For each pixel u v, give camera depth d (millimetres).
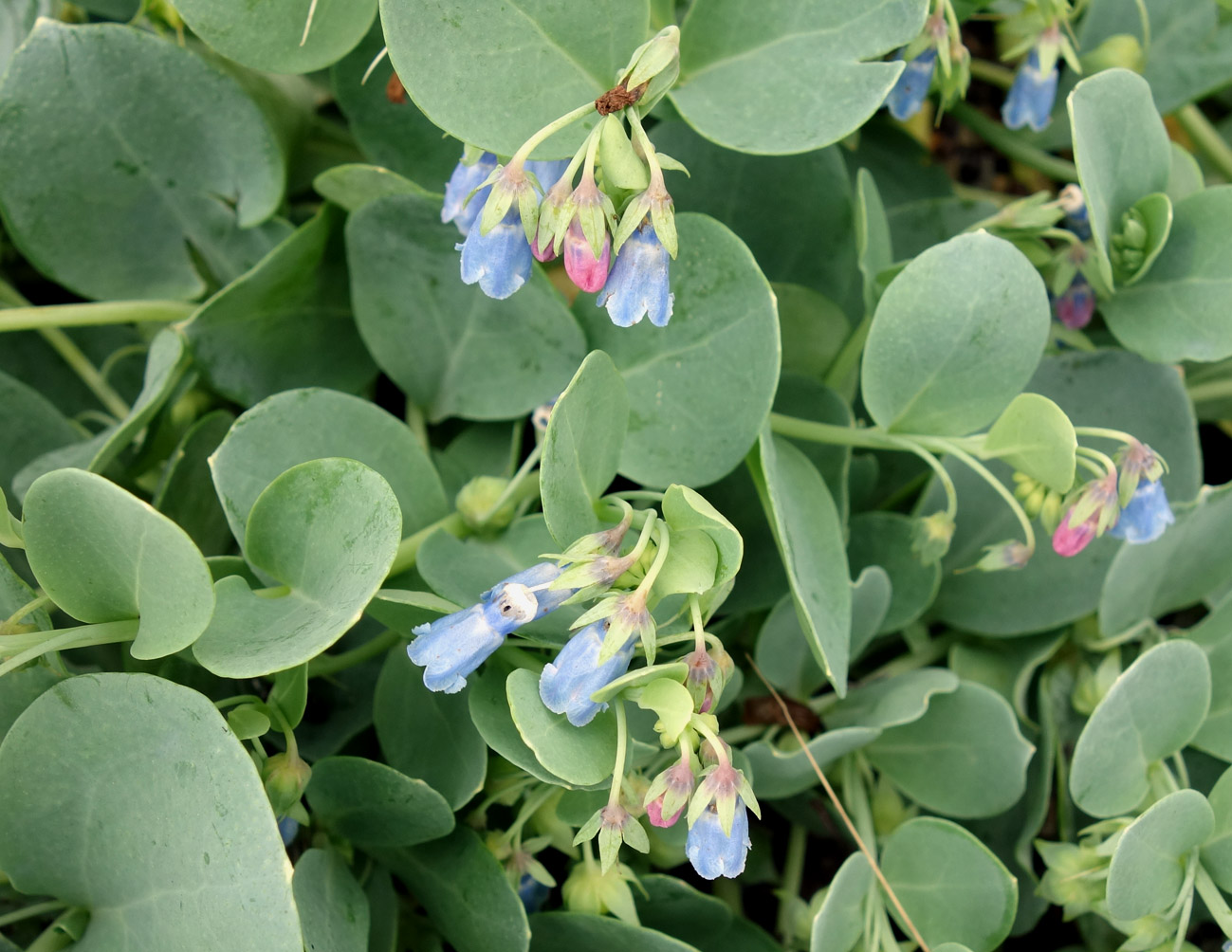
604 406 144
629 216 135
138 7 208
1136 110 182
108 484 126
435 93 142
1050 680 209
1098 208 180
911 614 197
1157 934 171
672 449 171
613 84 150
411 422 200
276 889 126
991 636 212
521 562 174
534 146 134
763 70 164
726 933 188
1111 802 176
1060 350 221
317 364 201
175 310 196
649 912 180
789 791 188
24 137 180
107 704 132
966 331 165
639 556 131
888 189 232
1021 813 204
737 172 197
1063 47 205
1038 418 157
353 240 182
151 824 135
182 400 203
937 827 175
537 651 161
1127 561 187
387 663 173
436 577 157
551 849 194
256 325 191
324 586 144
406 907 188
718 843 129
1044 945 211
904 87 191
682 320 170
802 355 208
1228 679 188
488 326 188
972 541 205
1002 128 243
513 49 145
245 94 186
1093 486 159
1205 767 200
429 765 165
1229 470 249
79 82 178
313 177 226
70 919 146
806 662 195
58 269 192
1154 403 202
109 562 135
